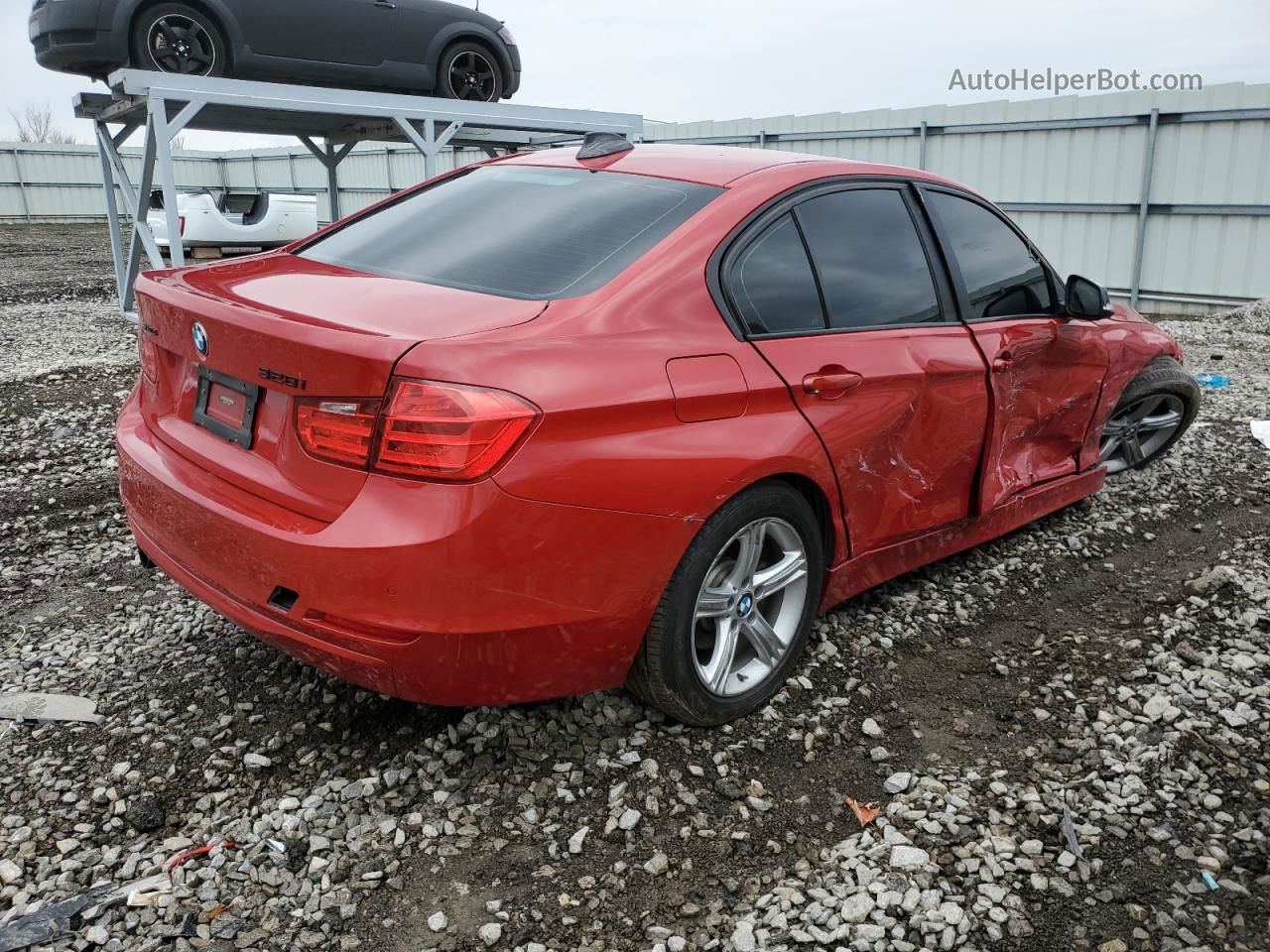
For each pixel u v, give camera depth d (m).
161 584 3.69
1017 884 2.20
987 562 4.04
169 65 8.74
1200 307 13.41
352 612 2.12
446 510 2.06
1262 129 12.38
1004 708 2.95
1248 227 12.73
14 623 3.35
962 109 15.23
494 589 2.13
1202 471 5.36
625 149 3.25
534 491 2.12
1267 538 4.35
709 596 2.63
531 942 2.01
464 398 2.05
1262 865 2.26
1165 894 2.17
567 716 2.77
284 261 2.99
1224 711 2.87
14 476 5.04
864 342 2.94
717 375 2.48
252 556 2.25
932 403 3.12
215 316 2.37
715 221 2.69
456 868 2.22
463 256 2.70
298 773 2.52
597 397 2.22
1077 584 3.87
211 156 31.67
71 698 2.83
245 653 3.12
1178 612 3.55
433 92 10.39
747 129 18.09
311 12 9.24
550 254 2.62
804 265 2.87
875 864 2.25
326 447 2.16
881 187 3.24
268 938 2.00
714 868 2.24
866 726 2.81
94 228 27.97
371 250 2.92
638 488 2.27
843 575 3.05
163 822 2.33
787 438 2.61
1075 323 3.98
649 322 2.43
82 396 6.95
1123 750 2.71
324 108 8.61
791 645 2.89
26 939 1.95
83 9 8.30
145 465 2.62
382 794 2.45
